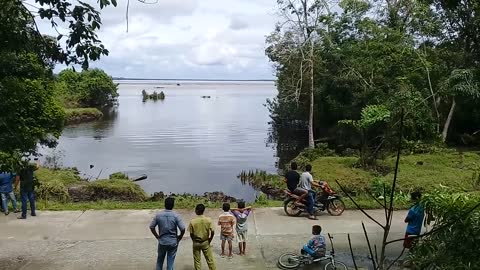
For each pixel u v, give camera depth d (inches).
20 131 243.4
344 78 1005.8
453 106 982.4
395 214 460.8
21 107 257.1
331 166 776.9
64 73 2650.1
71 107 2404.0
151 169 1031.0
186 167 1056.8
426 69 929.5
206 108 3137.3
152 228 308.0
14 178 487.2
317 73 1116.5
